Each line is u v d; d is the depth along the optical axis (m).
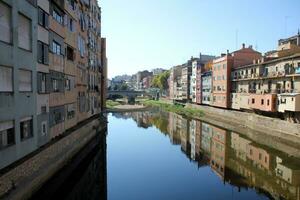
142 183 23.25
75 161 28.84
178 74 116.81
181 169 27.28
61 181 23.89
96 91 47.50
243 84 56.50
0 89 15.99
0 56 15.84
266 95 44.00
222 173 25.83
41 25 21.72
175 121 64.75
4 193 15.12
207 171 26.50
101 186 22.55
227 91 61.16
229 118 57.94
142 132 49.84
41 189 19.95
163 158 31.45
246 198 20.09
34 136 20.44
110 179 24.31
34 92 20.48
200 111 76.06
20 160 18.08
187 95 96.19
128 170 26.91
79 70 34.62
